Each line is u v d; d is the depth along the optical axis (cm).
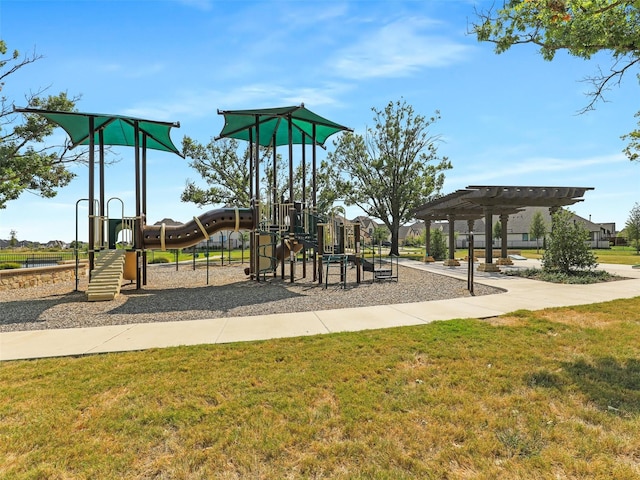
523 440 260
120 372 396
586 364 395
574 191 1425
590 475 223
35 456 249
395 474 228
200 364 417
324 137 1584
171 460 245
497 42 596
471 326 557
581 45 497
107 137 1348
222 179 2744
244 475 230
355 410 305
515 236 5209
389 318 638
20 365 425
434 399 323
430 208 1988
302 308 763
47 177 1686
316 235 1345
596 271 1273
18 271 1189
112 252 1100
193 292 1055
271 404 320
